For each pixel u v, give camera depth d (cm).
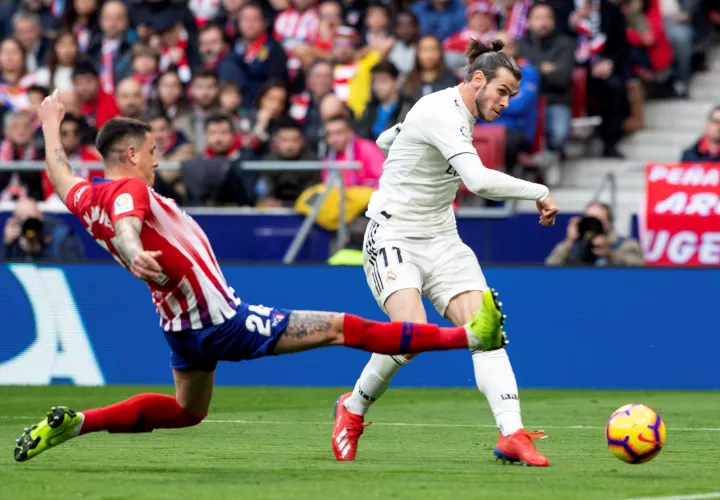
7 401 3088
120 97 4234
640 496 1444
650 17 4775
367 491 1481
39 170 3903
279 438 2264
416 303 1805
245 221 3697
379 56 4500
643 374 3462
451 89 1844
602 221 3569
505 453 1800
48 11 5216
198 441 2198
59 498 1416
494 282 3509
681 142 4744
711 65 5053
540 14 4334
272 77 4584
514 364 3494
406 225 1844
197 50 4778
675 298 3456
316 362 3559
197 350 1638
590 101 4556
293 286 3538
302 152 3856
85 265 3591
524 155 4056
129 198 1576
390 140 1931
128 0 4844
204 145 4212
